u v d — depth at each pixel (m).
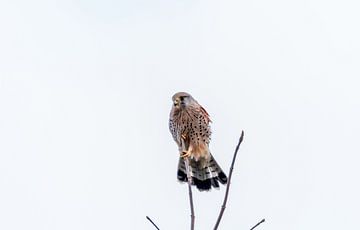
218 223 7.17
